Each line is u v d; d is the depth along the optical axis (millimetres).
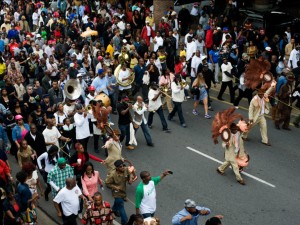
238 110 20875
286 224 13258
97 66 21469
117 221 13078
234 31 26422
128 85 20234
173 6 29938
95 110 15031
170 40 24281
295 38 25719
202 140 18141
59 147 15023
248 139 18203
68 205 11766
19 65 22031
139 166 16172
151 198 11773
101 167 16078
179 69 22156
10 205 11555
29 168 12422
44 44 25094
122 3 33625
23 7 32938
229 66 21156
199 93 19875
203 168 16109
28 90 17578
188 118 20031
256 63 17453
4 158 13727
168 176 15586
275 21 27141
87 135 16188
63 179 12484
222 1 30594
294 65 22719
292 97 20469
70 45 24562
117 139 14359
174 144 17797
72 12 30812
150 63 21266
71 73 20344
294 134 18844
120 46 25250
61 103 16922
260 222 13305
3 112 16547
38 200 14141
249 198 14438
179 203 14125
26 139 14602
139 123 17125
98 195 11320
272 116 19578
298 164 16500
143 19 29359
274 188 14992
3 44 25422
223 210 13812
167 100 19750
